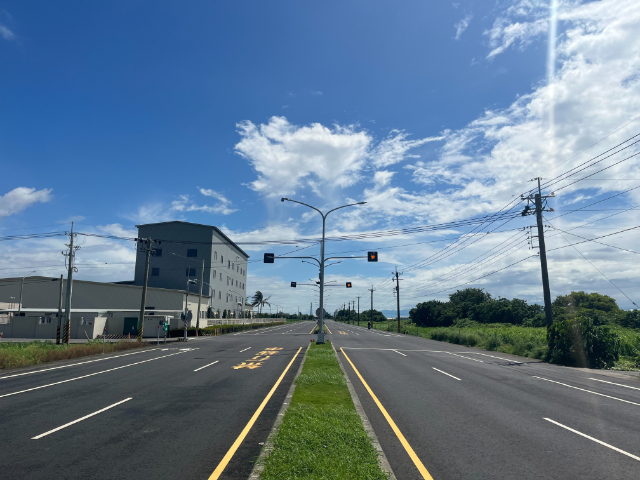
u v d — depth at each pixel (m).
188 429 8.87
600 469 6.68
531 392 14.18
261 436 8.35
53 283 54.25
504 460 7.06
